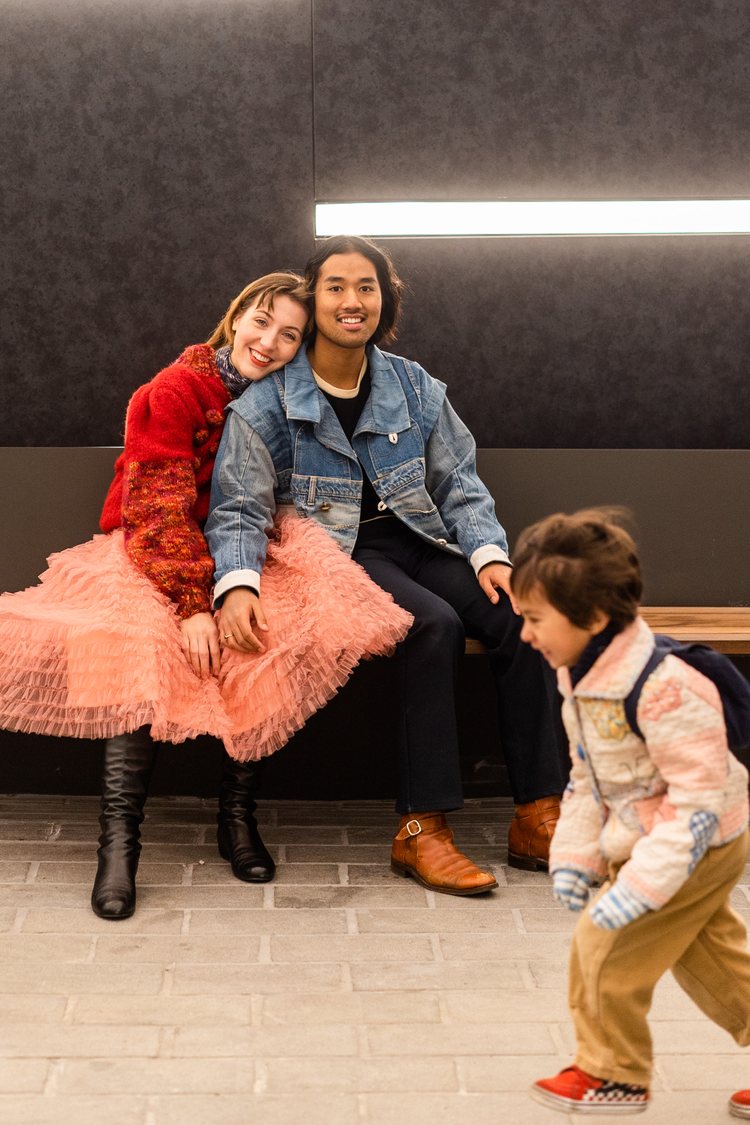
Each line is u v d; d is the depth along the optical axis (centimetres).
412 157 362
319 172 361
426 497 321
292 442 314
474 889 282
